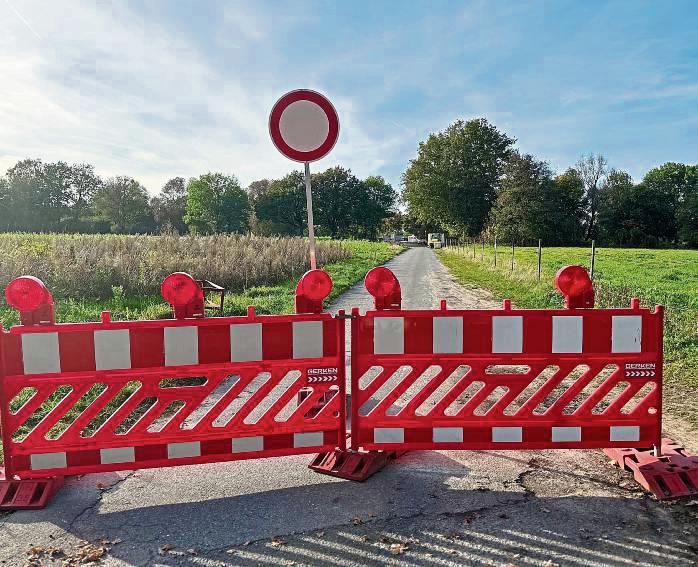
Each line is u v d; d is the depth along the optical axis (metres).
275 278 17.77
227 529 3.21
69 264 12.45
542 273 19.84
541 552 2.93
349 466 3.96
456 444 4.10
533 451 4.40
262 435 4.04
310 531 3.18
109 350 3.83
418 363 4.07
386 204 121.50
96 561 2.90
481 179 81.44
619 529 3.16
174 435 3.94
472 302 14.20
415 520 3.29
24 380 3.74
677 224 77.62
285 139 4.61
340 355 4.09
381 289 4.05
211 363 3.95
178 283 3.87
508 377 4.08
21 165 96.75
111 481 3.92
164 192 117.31
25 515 3.43
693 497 3.55
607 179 82.44
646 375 4.05
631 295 12.98
